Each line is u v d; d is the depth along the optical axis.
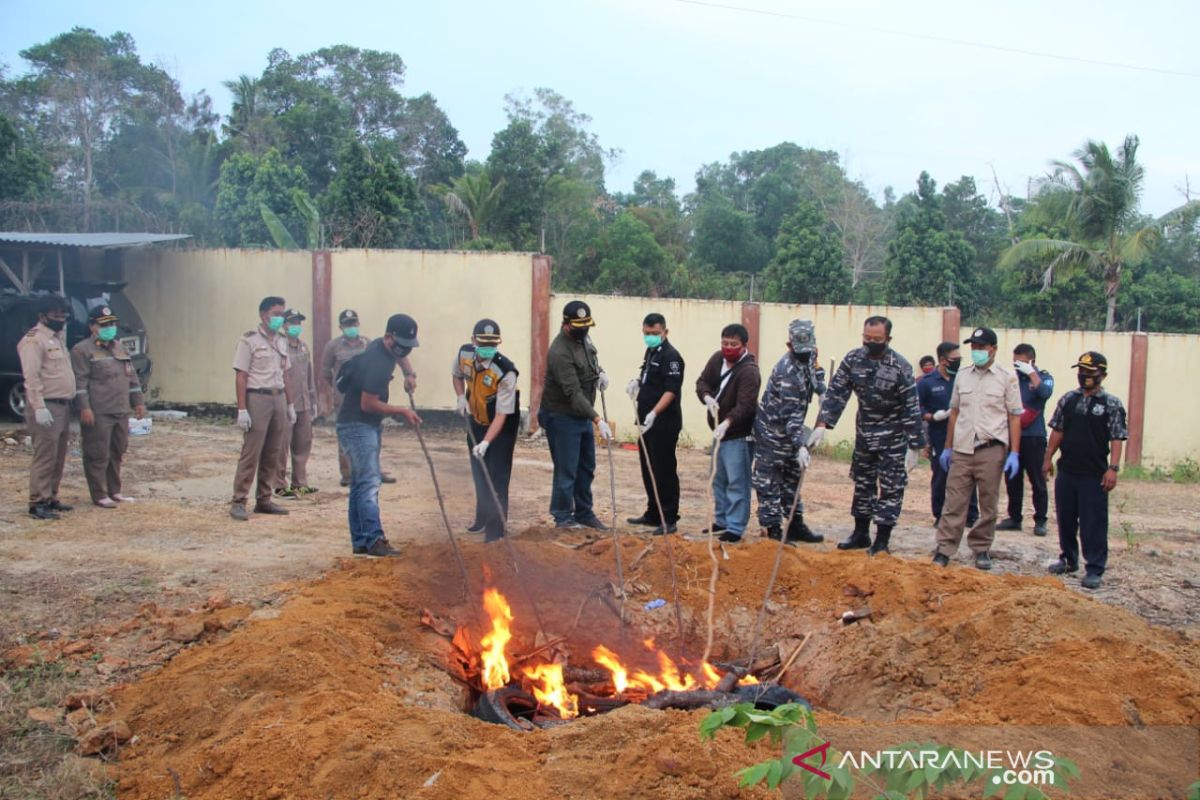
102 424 9.11
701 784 3.96
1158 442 17.42
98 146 47.59
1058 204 27.73
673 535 8.04
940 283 32.69
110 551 7.62
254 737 4.37
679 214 58.47
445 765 4.07
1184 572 8.55
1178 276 30.77
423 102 54.41
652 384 9.00
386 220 31.75
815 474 14.25
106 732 4.52
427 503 10.20
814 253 34.56
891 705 5.47
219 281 17.78
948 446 8.21
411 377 7.49
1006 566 8.41
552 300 17.02
